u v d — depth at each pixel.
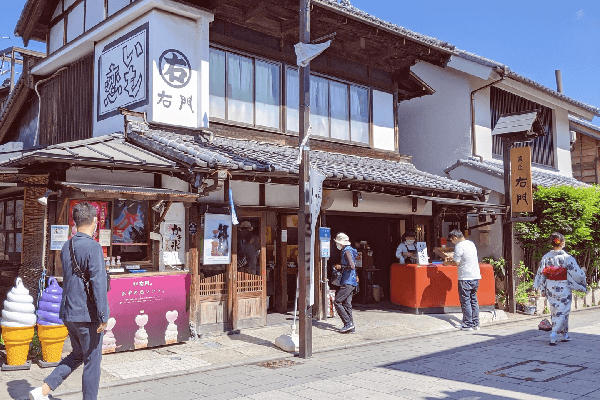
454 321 9.72
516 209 10.90
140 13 9.31
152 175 7.82
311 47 7.09
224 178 7.35
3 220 9.62
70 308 4.34
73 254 4.40
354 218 13.22
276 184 9.60
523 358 6.68
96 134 10.41
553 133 18.05
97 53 10.62
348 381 5.55
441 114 15.45
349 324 8.69
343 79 12.27
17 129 14.05
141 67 9.26
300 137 7.25
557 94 16.42
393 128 13.47
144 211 7.86
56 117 11.98
